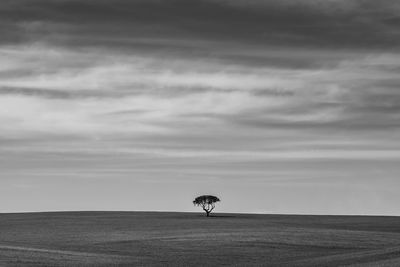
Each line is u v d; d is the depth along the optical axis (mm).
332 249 70688
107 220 134375
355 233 91625
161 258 61031
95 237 86875
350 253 62344
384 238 84438
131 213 170375
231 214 175875
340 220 143375
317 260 54656
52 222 127125
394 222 134750
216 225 116250
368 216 166625
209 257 62062
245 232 91688
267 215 169750
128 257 61344
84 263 55688
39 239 85188
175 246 71938
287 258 61406
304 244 74688
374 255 56469
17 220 134625
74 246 73938
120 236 87812
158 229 104062
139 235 89562
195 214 169250
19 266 52469
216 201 163375
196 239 79250
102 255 62500
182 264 56094
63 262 55844
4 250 63438
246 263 56500
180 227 109688
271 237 81750
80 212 172750
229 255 63812
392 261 48750
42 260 56562
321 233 89562
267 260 59469
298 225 121125
